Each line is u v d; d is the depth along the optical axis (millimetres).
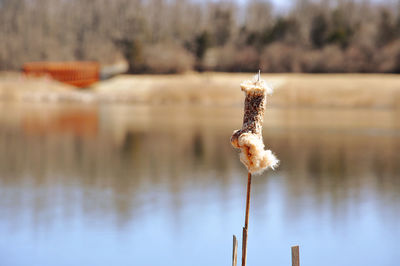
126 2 162875
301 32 129375
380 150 36844
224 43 139000
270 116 66250
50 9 162125
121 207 20562
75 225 18141
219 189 23984
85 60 149750
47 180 25859
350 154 35000
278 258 15188
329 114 69688
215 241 16672
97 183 25172
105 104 90125
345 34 126375
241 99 98000
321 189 24016
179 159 32938
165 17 158250
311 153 35438
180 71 124312
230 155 34656
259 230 17812
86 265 14445
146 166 30188
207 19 152625
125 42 153625
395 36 121625
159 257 14969
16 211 19844
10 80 108875
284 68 115812
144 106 86125
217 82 107438
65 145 39312
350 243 16156
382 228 17875
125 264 14633
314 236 17156
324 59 113688
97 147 38375
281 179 26422
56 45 150625
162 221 18719
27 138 43406
